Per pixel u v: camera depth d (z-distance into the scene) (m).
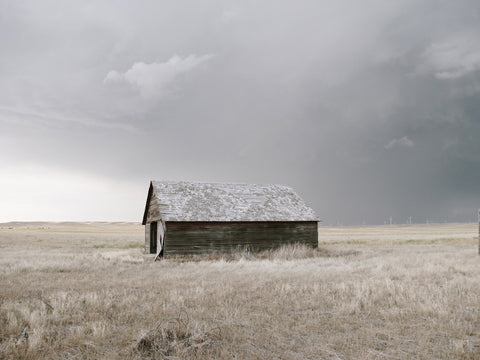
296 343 6.91
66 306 9.35
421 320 8.41
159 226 28.03
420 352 6.43
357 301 9.87
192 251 25.30
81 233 79.44
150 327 7.65
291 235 28.45
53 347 6.56
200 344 6.45
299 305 9.79
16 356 6.16
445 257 22.56
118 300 10.40
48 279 14.30
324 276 14.82
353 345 6.77
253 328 7.81
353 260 21.98
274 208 29.58
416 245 37.62
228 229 26.47
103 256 25.16
